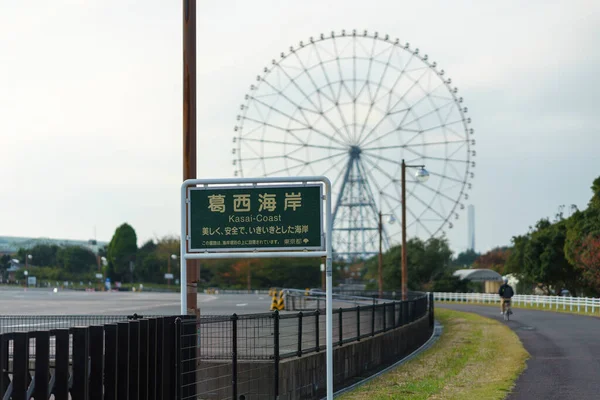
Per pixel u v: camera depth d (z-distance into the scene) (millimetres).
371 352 22562
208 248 13227
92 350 9562
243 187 13180
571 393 16094
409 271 100188
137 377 10516
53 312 44938
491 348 27656
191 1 16203
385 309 25531
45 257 196500
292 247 12984
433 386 17594
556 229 87062
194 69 16156
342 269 132125
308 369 16906
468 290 102250
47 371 8664
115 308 52156
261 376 15172
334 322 19969
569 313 51219
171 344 12195
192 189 13281
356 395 16641
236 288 133125
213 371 15305
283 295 56594
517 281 112375
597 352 24438
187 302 14320
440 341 33406
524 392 16297
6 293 100000
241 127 80812
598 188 74625
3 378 8078
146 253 167500
